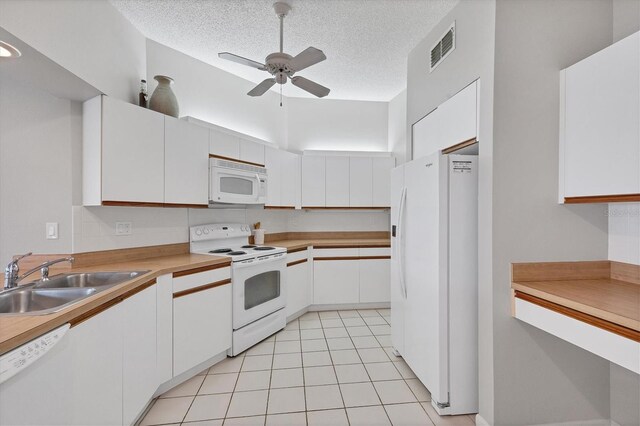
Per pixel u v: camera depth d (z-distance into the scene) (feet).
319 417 5.64
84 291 4.73
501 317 5.11
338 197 12.78
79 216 6.44
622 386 5.18
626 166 4.18
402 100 12.73
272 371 7.27
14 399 2.98
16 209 6.06
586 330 3.86
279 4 7.07
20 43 4.37
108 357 4.52
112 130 6.30
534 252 5.20
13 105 6.03
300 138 13.52
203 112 9.94
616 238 5.27
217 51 9.31
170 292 6.33
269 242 12.30
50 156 6.22
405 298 7.13
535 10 5.22
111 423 4.57
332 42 8.87
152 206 7.11
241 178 9.61
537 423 5.16
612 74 4.35
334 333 9.64
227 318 7.82
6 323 3.27
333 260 11.83
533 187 5.20
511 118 5.14
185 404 6.01
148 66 8.36
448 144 6.66
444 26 6.89
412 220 6.73
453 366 5.65
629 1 5.17
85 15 5.66
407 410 5.85
